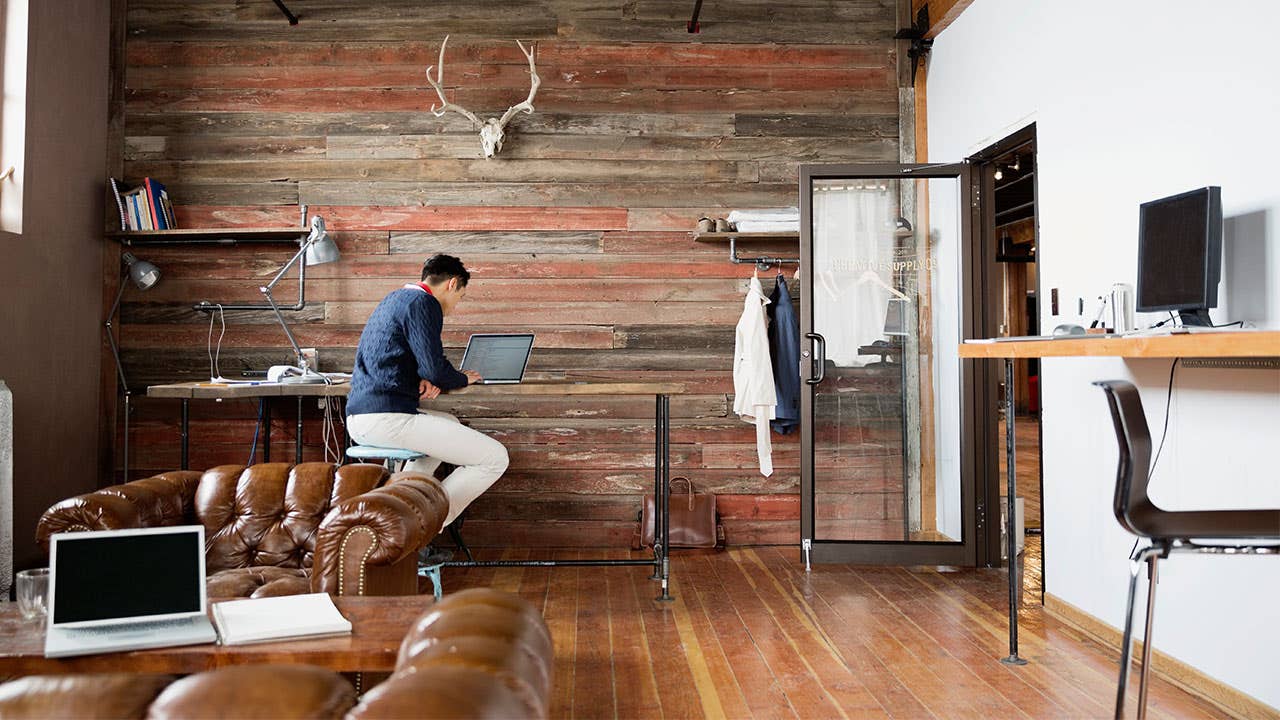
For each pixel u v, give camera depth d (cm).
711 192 528
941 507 468
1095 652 326
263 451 521
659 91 530
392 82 525
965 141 474
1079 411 357
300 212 521
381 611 214
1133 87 321
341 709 109
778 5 534
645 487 524
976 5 460
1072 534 363
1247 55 265
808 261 470
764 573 454
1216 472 280
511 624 146
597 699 280
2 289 421
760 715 267
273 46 524
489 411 523
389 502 254
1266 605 258
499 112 526
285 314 520
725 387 525
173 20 523
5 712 108
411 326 389
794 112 532
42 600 206
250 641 190
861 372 471
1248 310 266
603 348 523
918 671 306
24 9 437
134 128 521
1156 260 279
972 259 463
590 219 526
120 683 113
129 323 518
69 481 476
